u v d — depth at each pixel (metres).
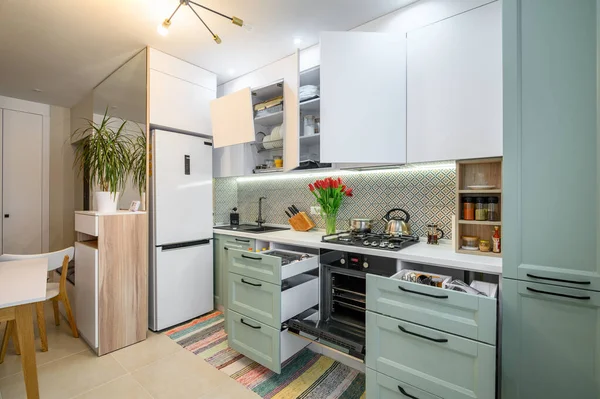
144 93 2.49
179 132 2.77
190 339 2.39
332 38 1.98
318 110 2.60
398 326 1.41
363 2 1.89
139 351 2.19
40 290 1.43
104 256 2.15
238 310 2.03
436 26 1.81
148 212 2.55
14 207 3.65
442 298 1.28
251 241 2.61
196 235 2.79
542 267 1.25
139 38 2.30
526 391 1.29
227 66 2.81
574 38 1.19
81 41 2.34
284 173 2.73
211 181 2.93
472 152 1.67
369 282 1.51
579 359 1.18
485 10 1.64
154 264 2.50
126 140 2.51
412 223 2.23
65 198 3.97
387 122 1.93
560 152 1.22
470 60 1.69
